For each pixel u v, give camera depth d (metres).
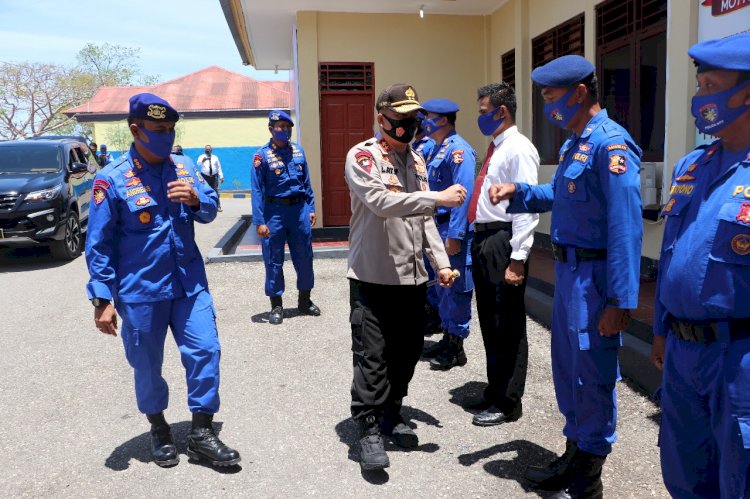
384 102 3.40
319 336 5.90
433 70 11.37
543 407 4.19
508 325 3.86
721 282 2.09
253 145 34.19
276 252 6.34
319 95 11.22
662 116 6.71
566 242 2.90
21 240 9.84
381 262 3.48
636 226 2.66
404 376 3.72
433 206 3.22
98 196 3.35
